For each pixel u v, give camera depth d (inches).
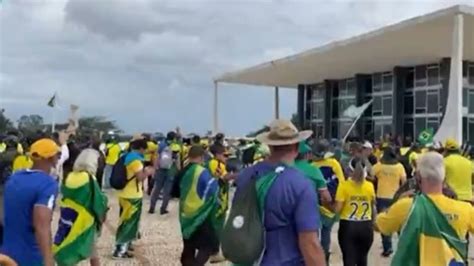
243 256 146.6
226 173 402.6
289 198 145.9
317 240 145.4
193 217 287.6
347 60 1299.2
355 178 287.7
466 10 837.2
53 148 193.6
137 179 379.9
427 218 161.6
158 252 402.3
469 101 1277.1
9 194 188.7
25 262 184.9
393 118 1405.0
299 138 154.5
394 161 382.9
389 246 391.9
